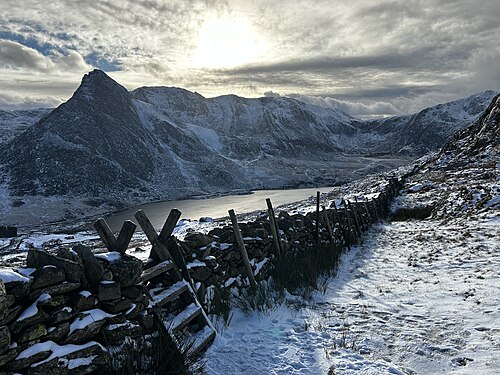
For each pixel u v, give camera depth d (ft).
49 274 11.51
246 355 15.53
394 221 65.57
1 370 9.89
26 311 10.82
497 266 25.84
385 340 16.48
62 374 10.96
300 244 32.94
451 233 41.09
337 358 15.07
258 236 25.89
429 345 15.71
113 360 12.30
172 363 13.29
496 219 44.11
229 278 22.13
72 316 12.04
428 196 77.56
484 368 13.61
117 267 13.89
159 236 17.65
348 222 44.04
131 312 13.82
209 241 20.92
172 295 16.17
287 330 17.93
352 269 30.37
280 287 23.68
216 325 17.97
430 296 21.76
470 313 18.51
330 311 20.42
